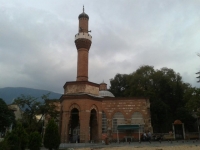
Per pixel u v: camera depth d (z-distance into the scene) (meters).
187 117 63.84
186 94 53.16
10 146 22.75
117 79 90.69
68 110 39.06
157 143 38.81
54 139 26.97
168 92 71.81
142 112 53.78
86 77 43.78
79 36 45.00
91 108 39.84
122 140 50.34
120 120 53.97
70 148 29.86
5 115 58.91
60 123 41.00
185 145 32.19
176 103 70.62
